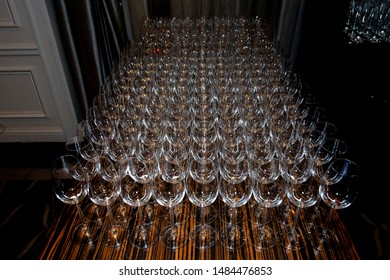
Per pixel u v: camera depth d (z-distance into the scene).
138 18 2.70
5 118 2.51
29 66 2.28
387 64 1.95
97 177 1.00
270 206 0.89
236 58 1.96
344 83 2.25
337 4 2.22
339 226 0.91
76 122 2.54
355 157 2.10
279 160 0.97
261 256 0.81
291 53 2.93
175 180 0.92
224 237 0.85
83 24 2.16
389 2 1.90
